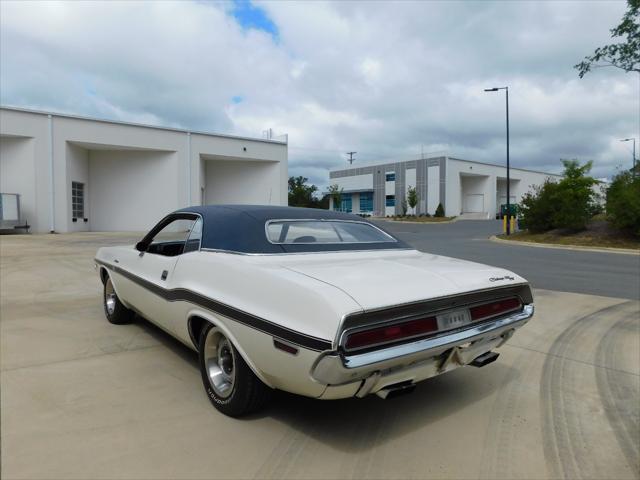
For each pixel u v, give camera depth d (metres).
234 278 2.91
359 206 66.75
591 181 22.72
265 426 2.94
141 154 27.41
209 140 28.80
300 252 3.20
